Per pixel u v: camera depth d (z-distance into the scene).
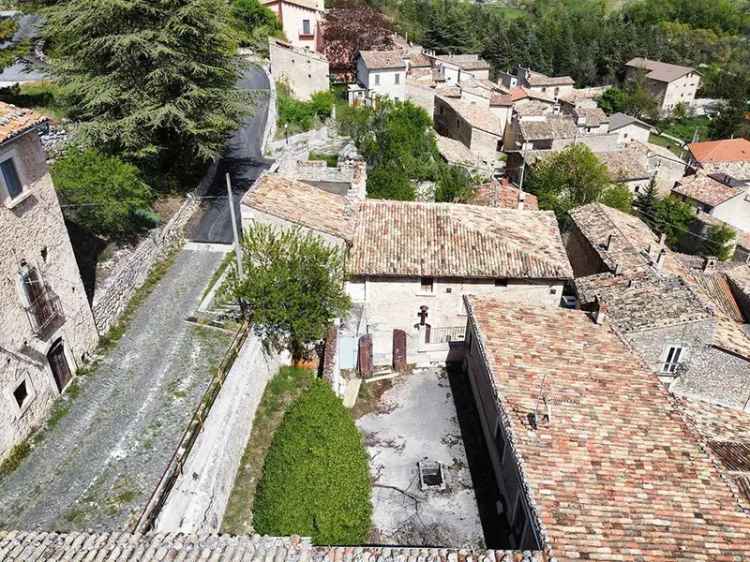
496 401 20.16
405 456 23.19
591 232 35.72
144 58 31.38
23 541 13.71
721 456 20.69
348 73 71.50
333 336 25.94
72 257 21.83
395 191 38.88
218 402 20.48
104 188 27.30
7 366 18.12
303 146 45.38
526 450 17.59
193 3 30.28
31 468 18.50
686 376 26.59
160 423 20.33
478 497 21.42
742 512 16.03
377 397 26.34
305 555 13.55
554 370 21.44
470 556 14.14
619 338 23.84
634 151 71.12
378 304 29.09
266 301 23.91
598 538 14.90
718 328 27.12
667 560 14.43
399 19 112.31
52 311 20.38
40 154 19.62
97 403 21.12
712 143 85.50
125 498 17.59
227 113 34.47
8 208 18.06
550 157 57.00
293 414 21.47
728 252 57.59
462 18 116.94
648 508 15.95
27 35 40.69
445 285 28.64
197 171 38.06
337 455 19.67
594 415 19.30
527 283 28.86
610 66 126.69
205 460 18.58
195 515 17.11
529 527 17.27
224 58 34.34
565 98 106.06
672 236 59.22
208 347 24.12
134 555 13.21
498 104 78.50
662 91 115.38
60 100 33.78
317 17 72.56
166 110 30.42
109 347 23.97
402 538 19.78
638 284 28.70
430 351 28.00
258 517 18.42
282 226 26.55
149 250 29.02
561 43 125.50
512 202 42.72
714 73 125.44
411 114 55.25
